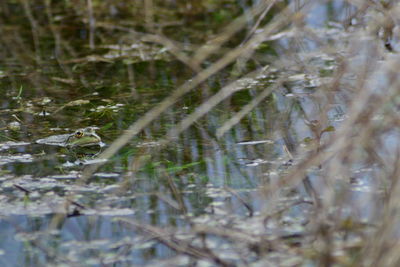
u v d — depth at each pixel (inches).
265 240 289.4
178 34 625.6
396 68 289.0
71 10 714.2
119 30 653.3
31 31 657.0
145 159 383.9
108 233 307.0
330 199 288.0
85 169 374.3
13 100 494.0
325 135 393.1
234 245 290.2
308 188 333.7
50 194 342.0
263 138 407.8
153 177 362.0
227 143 403.2
